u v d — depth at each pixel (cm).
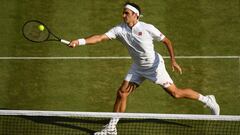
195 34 4888
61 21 5022
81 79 4475
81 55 4688
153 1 5225
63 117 4122
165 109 4206
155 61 3853
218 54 4697
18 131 3969
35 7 5159
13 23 4997
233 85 4419
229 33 4900
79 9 5150
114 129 3878
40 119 4100
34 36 3931
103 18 5066
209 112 4172
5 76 4491
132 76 3922
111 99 4303
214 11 5116
